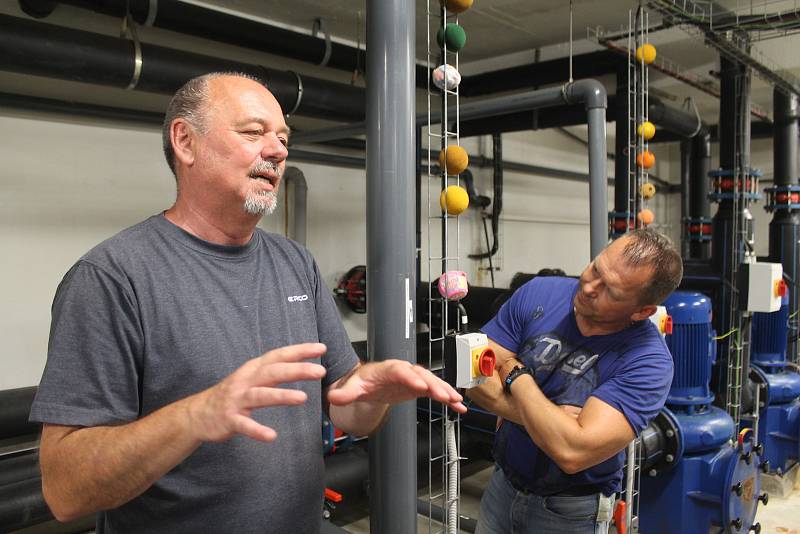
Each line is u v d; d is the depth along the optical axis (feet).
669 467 7.66
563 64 12.39
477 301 11.87
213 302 2.99
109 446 2.32
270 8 10.23
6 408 7.84
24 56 6.68
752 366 10.32
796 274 12.18
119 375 2.68
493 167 16.37
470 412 9.43
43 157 8.97
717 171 9.42
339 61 10.77
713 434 7.70
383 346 4.19
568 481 4.51
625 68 11.38
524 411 4.21
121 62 7.35
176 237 3.04
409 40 4.15
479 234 16.46
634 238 4.21
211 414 2.11
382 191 4.15
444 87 4.31
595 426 4.06
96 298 2.68
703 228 12.89
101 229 9.63
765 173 22.24
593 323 4.51
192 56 8.04
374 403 3.21
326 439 8.22
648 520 7.99
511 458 4.82
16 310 8.80
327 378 3.60
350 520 9.23
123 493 2.37
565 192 19.95
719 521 7.54
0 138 8.57
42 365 9.07
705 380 8.11
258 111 3.01
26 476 7.47
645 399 4.20
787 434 10.45
